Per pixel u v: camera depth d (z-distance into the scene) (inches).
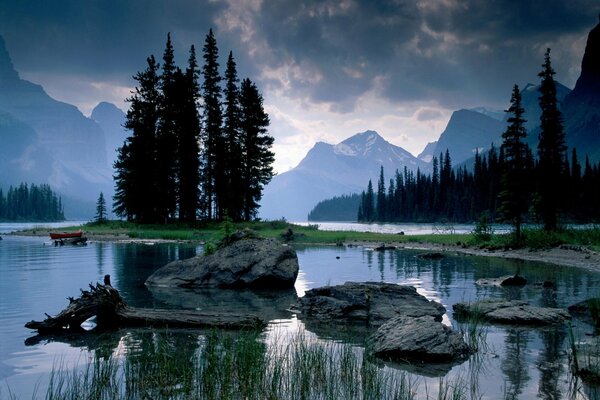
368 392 292.8
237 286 780.0
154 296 684.1
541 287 743.7
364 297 574.9
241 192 2459.4
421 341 384.8
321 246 1732.3
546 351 389.7
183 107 2377.0
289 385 304.5
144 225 2336.4
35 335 450.3
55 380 319.3
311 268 1020.5
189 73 2492.6
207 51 2522.1
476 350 394.6
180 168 2390.5
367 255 1365.7
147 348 399.9
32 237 2279.8
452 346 382.3
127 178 2464.3
